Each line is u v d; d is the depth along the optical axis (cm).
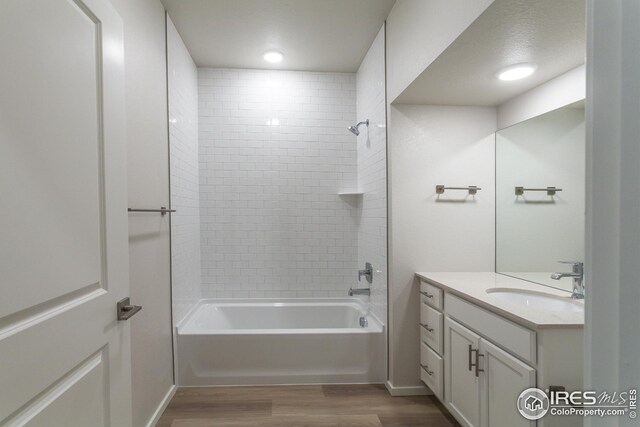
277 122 310
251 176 309
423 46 170
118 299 112
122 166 115
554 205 176
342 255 316
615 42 33
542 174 185
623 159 32
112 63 109
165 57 216
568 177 169
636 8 31
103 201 104
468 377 162
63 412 85
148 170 185
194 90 291
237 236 308
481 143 225
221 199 306
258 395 218
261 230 310
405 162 221
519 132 203
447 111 223
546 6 115
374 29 241
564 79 171
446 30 146
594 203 36
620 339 33
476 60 158
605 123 34
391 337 223
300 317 301
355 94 315
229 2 209
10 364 69
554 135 177
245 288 310
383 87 233
